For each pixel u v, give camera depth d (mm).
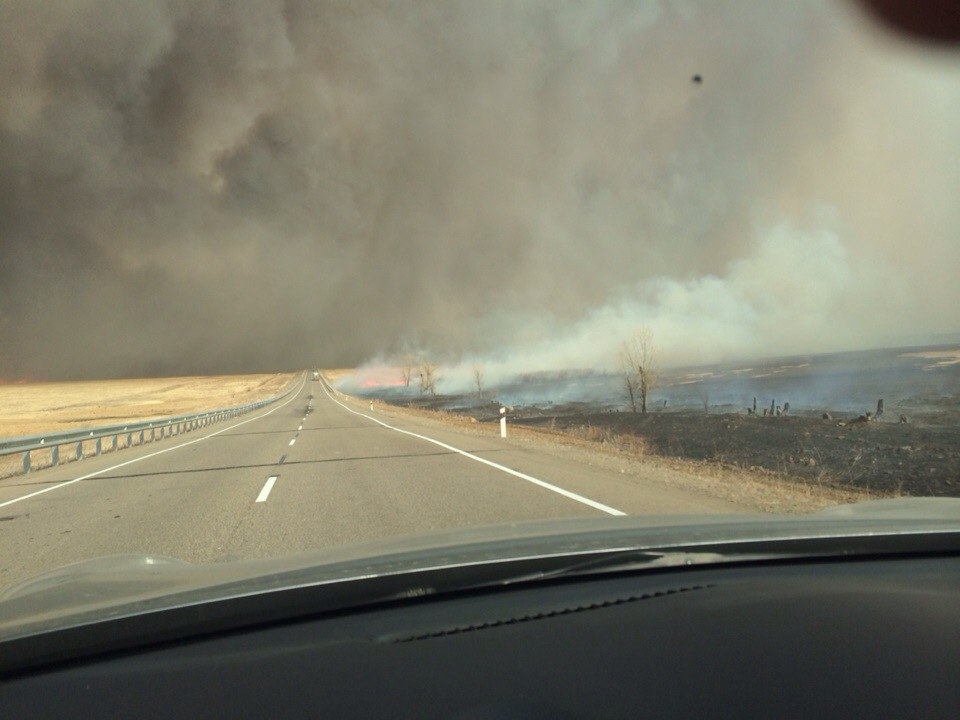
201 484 12539
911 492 12516
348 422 33156
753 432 21875
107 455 21578
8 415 63375
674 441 21688
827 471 15086
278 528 8039
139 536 7934
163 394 117812
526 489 10305
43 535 8266
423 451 17172
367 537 7297
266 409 60031
